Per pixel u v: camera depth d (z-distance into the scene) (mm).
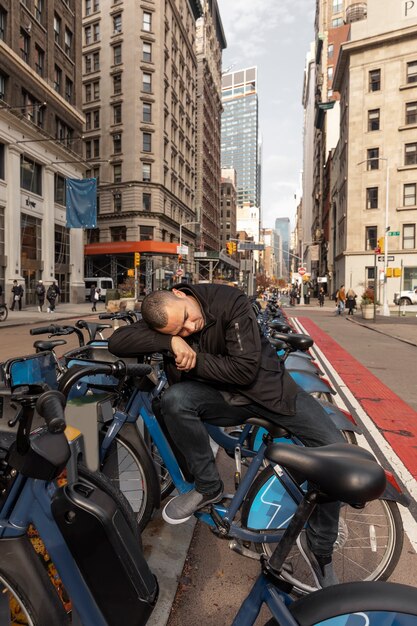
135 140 49094
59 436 1430
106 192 51062
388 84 39312
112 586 1399
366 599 1146
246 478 2244
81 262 36062
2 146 26031
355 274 40781
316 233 76250
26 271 28703
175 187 58188
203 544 2836
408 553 2725
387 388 7473
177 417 2119
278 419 2121
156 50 49312
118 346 2123
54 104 31312
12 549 1421
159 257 51438
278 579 1307
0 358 9203
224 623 2131
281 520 2316
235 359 2014
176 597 2314
